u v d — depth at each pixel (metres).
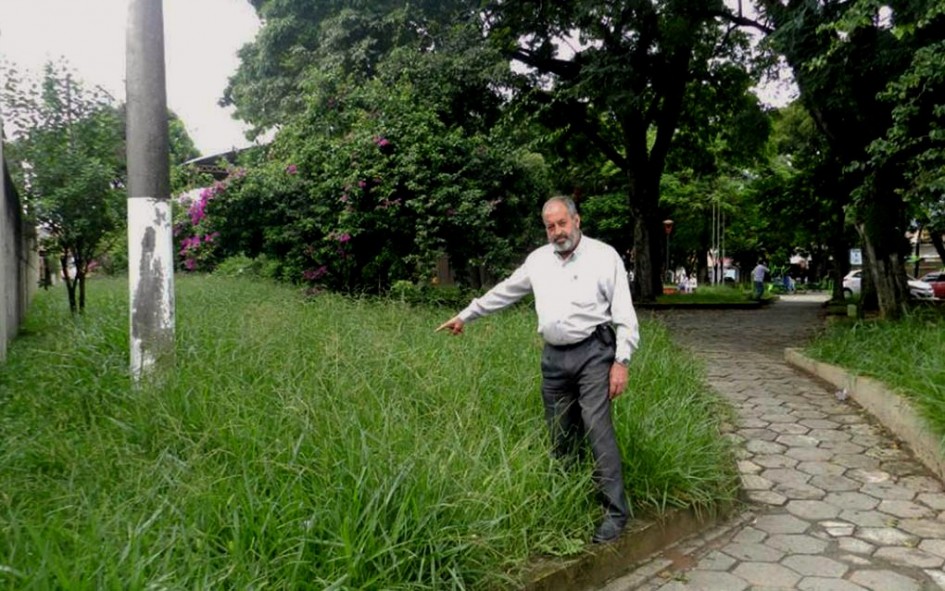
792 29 7.54
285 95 14.62
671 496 3.42
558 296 3.12
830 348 7.35
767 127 18.14
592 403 3.09
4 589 1.90
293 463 2.70
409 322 6.12
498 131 10.66
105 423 3.54
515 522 2.78
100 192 8.42
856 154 9.18
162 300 4.35
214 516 2.42
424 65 11.24
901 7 6.45
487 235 9.75
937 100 6.86
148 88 4.31
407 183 9.05
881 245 9.25
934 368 4.98
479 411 3.73
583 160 20.95
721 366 7.99
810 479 4.14
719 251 32.91
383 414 3.30
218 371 4.10
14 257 7.98
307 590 2.19
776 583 2.91
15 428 3.49
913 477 4.14
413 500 2.48
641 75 12.80
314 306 6.69
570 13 12.91
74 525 2.32
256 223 10.05
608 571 2.94
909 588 2.84
